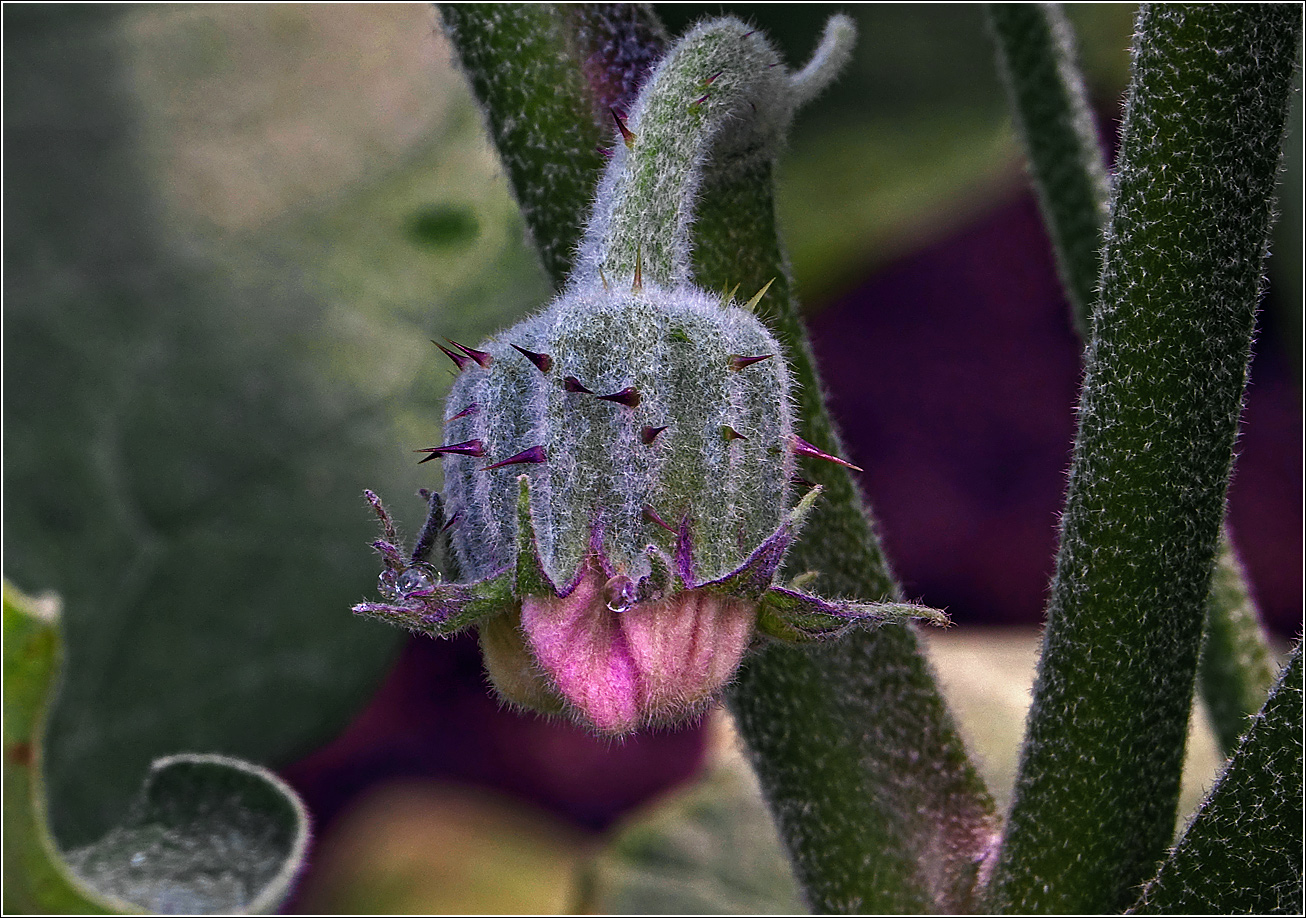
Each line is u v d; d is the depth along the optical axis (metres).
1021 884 0.26
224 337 0.32
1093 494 0.25
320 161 0.34
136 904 0.25
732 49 0.26
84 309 0.32
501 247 0.32
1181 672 0.25
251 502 0.32
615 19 0.26
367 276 0.32
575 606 0.25
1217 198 0.25
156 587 0.31
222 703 0.31
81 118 0.34
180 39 0.34
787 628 0.25
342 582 0.31
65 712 0.31
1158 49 0.25
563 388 0.25
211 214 0.33
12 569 0.31
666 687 0.25
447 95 0.34
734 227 0.26
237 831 0.25
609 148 0.26
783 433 0.25
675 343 0.25
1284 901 0.25
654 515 0.25
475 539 0.25
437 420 0.32
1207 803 0.25
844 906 0.26
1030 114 0.28
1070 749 0.25
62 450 0.32
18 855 0.24
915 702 0.26
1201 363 0.25
